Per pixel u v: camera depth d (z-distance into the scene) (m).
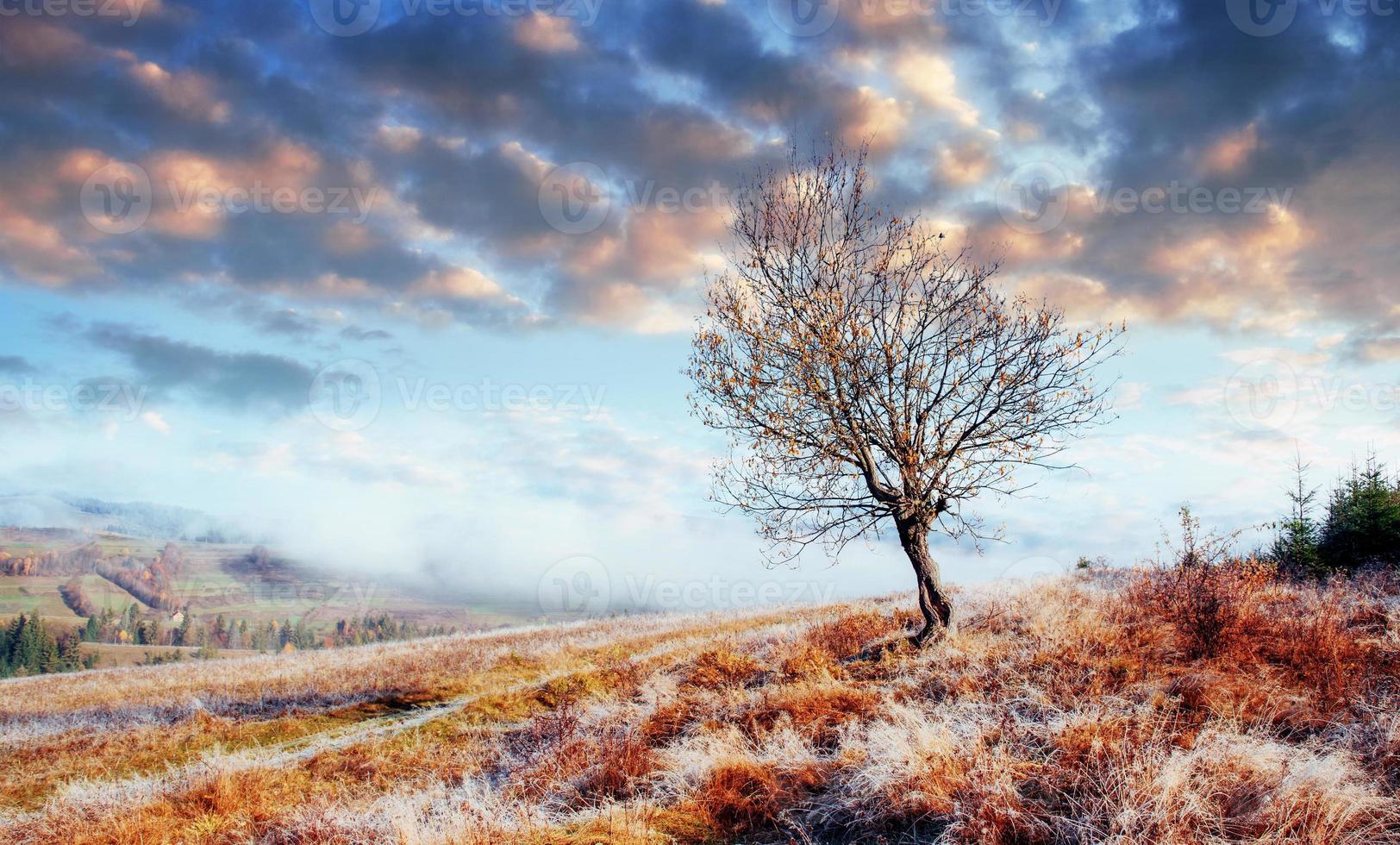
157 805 9.46
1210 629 9.05
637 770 8.12
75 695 22.55
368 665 24.48
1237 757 5.70
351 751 12.33
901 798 6.15
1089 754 6.11
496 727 13.53
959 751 6.71
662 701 11.55
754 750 8.24
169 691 22.16
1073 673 8.55
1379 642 8.54
